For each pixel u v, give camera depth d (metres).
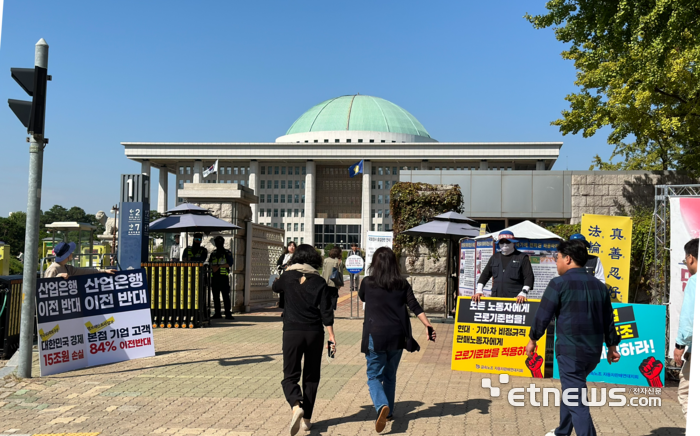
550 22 17.22
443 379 7.75
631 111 20.39
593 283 4.86
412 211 16.36
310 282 5.57
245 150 115.56
